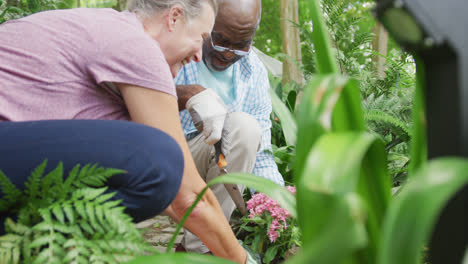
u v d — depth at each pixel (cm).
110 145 85
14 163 80
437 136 42
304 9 802
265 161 194
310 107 41
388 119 171
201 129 153
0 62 100
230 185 169
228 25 175
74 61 102
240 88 197
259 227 176
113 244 65
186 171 101
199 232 101
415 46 41
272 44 1472
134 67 102
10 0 274
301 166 42
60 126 86
